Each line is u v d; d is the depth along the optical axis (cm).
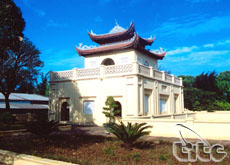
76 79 2083
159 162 728
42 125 1266
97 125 1903
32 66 2083
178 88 2777
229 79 4059
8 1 1390
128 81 1762
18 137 1357
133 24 2392
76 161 698
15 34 1437
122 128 943
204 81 4288
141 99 1762
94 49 2462
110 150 880
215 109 3234
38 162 688
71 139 1228
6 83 1984
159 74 2225
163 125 1402
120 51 2312
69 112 2136
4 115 1845
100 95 1920
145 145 1034
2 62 1841
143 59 2442
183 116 2502
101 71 1941
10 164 795
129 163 710
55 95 2227
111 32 2548
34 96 3853
